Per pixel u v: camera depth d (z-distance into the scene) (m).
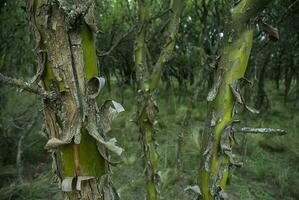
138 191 3.13
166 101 6.51
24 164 3.43
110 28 5.30
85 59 0.56
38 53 0.55
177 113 5.56
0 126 3.18
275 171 3.47
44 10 0.53
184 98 6.34
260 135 4.39
